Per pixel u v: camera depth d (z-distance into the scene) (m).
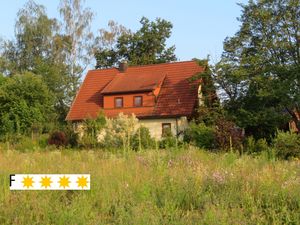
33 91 41.22
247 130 32.62
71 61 58.19
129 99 40.38
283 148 17.09
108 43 58.62
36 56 58.72
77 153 15.45
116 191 7.24
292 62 33.41
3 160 11.49
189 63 42.25
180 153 12.25
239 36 35.28
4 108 39.84
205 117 33.31
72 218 5.89
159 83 39.94
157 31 58.78
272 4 34.28
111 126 27.38
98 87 44.44
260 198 6.77
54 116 50.03
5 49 59.00
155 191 7.23
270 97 31.59
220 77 34.38
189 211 6.42
